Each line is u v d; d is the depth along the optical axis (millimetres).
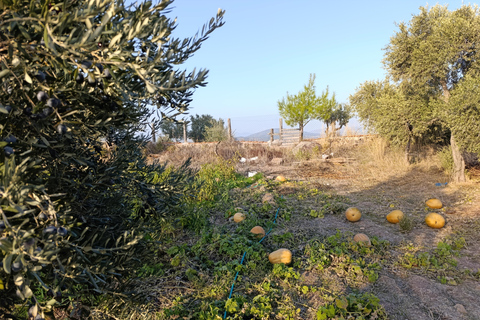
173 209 3352
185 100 2553
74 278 1824
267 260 5656
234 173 13664
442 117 10688
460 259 5773
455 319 4066
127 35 1571
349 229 7414
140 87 2041
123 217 2740
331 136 21859
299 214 8500
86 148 2346
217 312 3973
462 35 10031
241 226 7027
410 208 8938
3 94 1620
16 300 1799
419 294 4652
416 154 15125
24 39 1495
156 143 19469
